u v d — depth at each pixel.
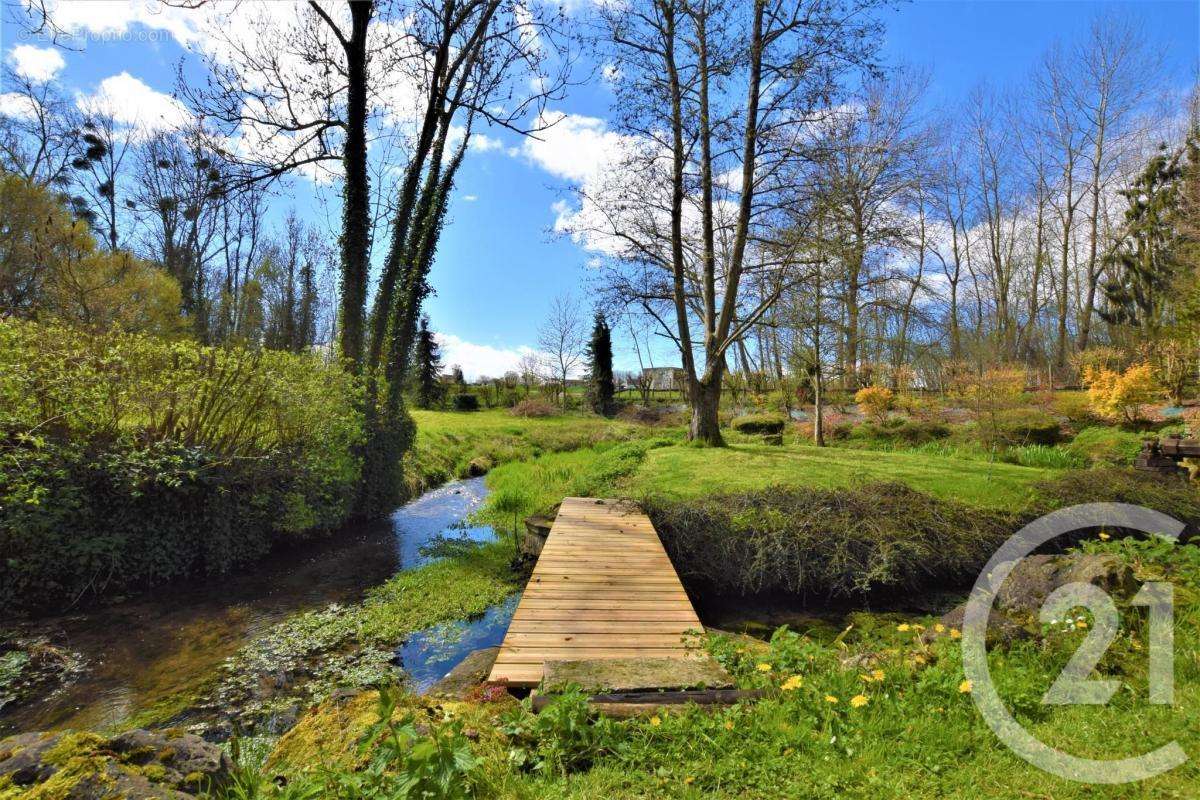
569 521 8.14
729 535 6.99
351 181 11.05
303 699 4.46
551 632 4.39
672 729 2.59
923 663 3.17
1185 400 16.92
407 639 5.64
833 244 12.20
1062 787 2.13
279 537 8.52
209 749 2.11
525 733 2.62
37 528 5.84
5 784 1.74
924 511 7.34
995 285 34.31
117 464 6.47
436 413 32.47
